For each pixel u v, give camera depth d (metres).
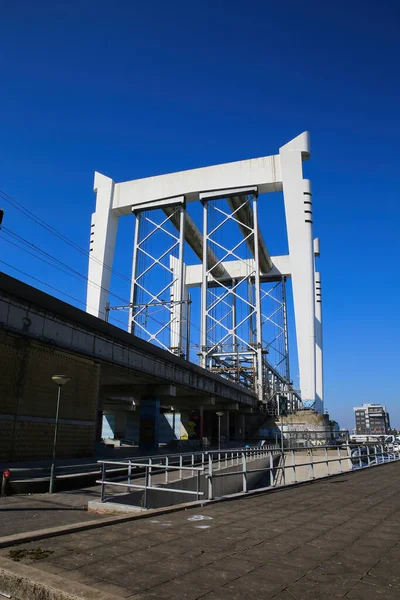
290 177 74.00
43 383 23.05
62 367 24.73
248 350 82.62
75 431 25.41
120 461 13.34
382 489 14.85
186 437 66.44
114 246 80.19
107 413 78.75
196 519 8.80
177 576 5.35
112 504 11.21
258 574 5.45
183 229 76.38
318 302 105.94
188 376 46.66
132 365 33.28
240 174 75.56
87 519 10.55
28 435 21.72
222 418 79.00
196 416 63.66
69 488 15.70
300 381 72.25
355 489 14.82
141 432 42.19
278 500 11.89
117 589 4.93
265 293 107.25
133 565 5.74
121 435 77.38
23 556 6.07
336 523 8.63
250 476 33.56
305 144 74.94
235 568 5.67
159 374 38.78
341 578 5.33
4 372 20.48
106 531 7.61
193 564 5.81
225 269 107.50
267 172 74.88
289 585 5.09
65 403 24.72
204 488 20.34
